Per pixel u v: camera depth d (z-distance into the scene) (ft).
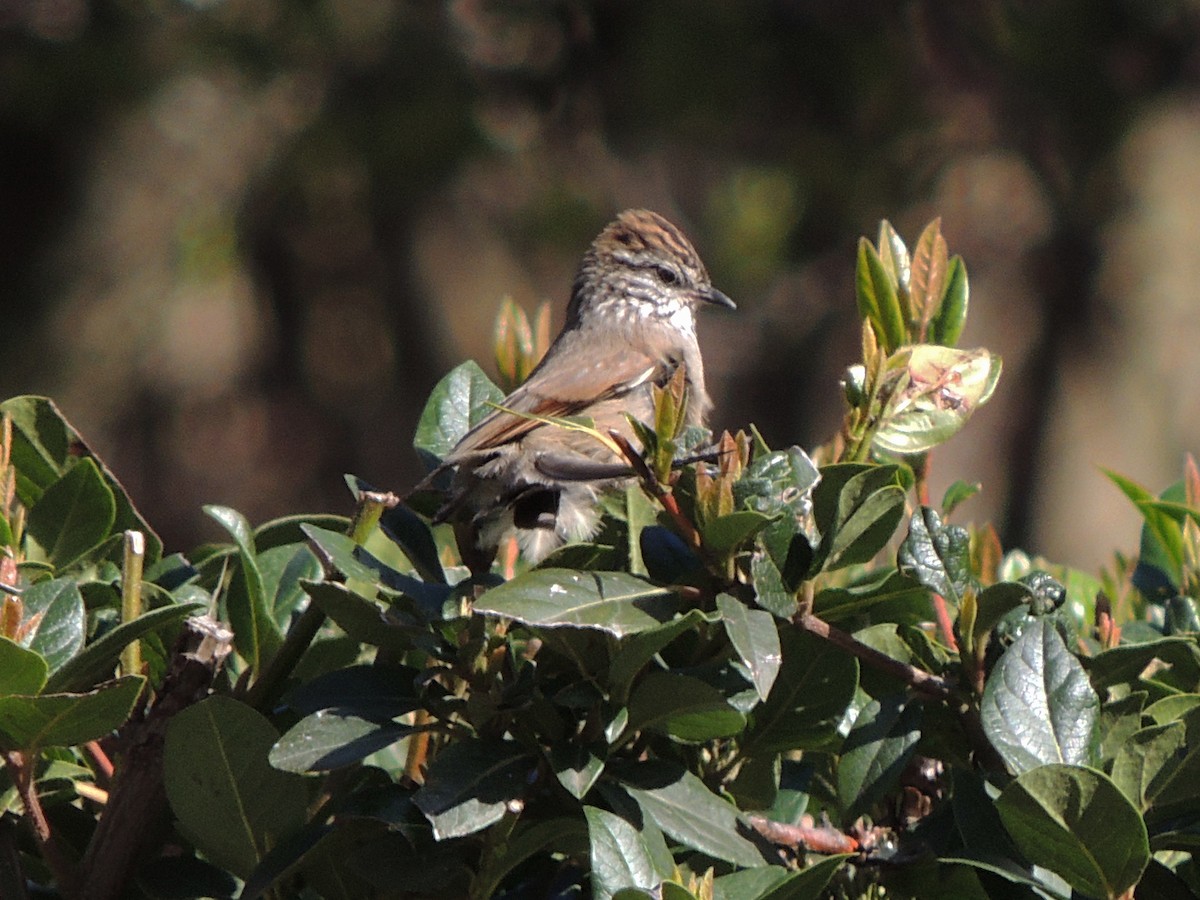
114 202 95.09
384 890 16.21
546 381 33.17
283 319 102.94
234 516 18.35
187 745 16.15
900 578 16.71
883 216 80.12
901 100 75.51
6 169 94.02
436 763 15.56
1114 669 16.26
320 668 19.02
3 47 80.69
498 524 23.57
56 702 15.56
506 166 83.71
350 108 80.07
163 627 18.66
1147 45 73.82
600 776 15.98
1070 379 90.68
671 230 37.06
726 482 15.79
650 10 74.74
